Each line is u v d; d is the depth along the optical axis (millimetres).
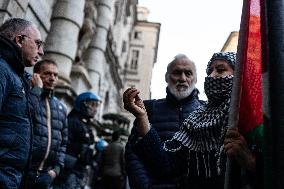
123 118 14148
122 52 31281
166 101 3260
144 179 2818
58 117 3783
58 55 10609
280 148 1181
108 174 7480
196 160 1943
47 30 10227
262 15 1349
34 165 3354
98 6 18172
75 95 10383
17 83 2383
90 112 5098
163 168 1994
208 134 1885
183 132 2064
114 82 24891
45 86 3703
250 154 1455
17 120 2348
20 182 2389
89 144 5117
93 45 17578
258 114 1494
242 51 1502
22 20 2736
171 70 3225
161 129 3107
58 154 3818
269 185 1186
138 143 1988
